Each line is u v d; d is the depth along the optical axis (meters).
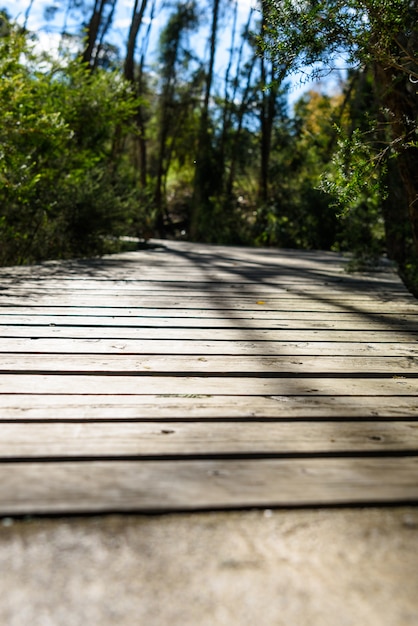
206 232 23.06
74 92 12.06
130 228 13.86
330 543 1.28
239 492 1.51
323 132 18.16
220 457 1.77
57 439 1.86
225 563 1.18
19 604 1.04
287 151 26.62
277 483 1.58
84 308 4.54
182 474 1.62
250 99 25.84
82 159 12.01
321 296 5.75
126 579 1.12
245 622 1.00
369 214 9.38
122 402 2.27
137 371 2.73
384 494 1.52
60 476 1.59
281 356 3.17
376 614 1.03
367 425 2.08
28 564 1.17
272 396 2.42
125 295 5.35
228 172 28.73
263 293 5.86
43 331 3.63
